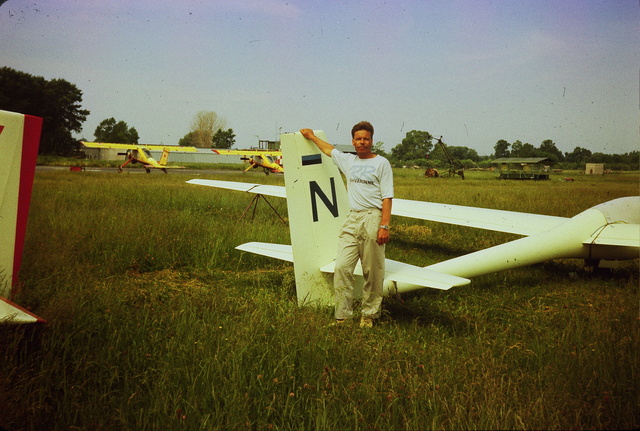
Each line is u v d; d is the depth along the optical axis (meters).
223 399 2.69
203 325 3.60
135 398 2.69
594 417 2.56
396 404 2.62
